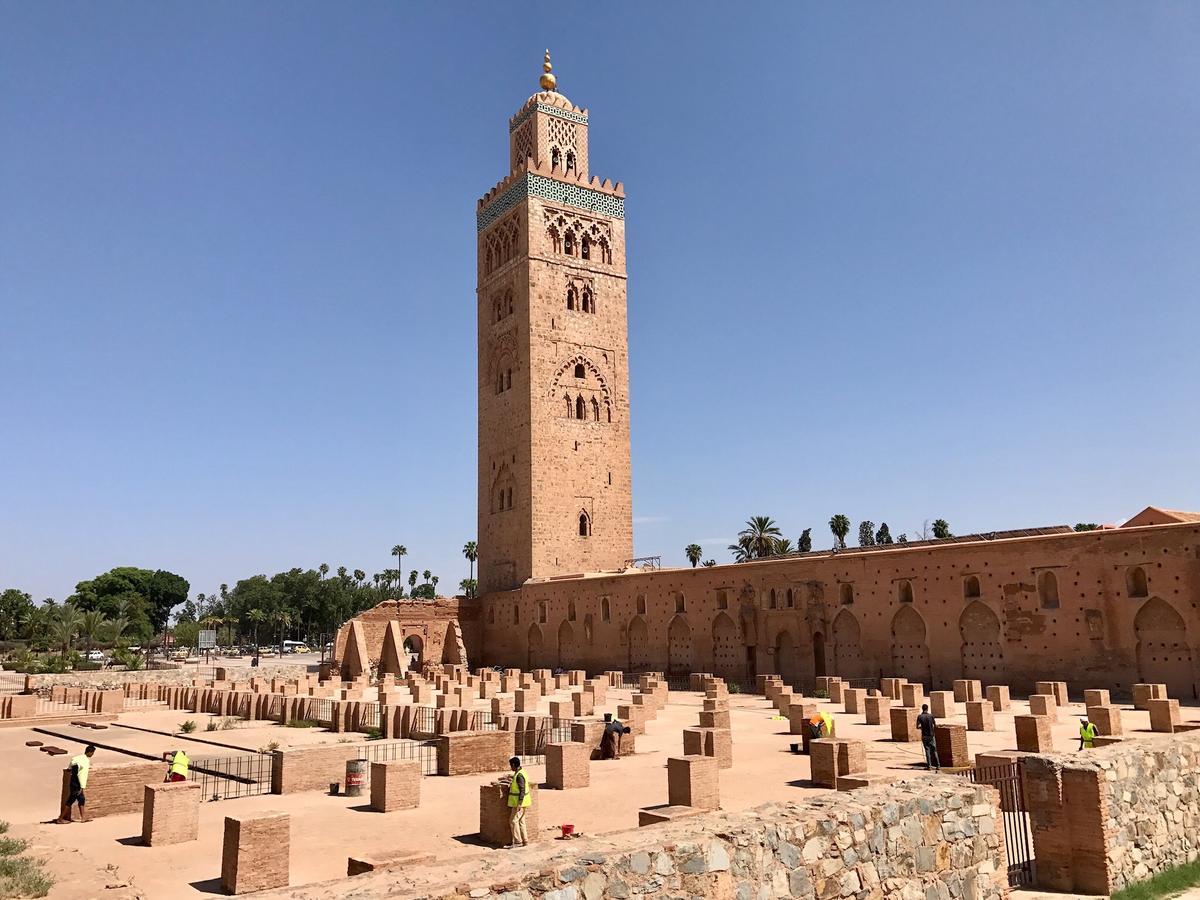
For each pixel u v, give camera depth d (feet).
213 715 166.20
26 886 51.75
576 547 264.31
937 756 82.17
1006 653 150.20
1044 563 147.33
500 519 273.13
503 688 180.75
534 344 266.16
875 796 40.57
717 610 200.54
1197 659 129.49
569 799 73.15
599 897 30.58
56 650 364.58
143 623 457.68
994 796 44.01
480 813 65.10
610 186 290.97
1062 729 105.81
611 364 280.51
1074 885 46.06
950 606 158.51
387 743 113.19
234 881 51.67
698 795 66.49
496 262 288.71
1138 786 49.67
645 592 218.38
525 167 274.57
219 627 534.78
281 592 545.44
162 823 64.34
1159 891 45.96
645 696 134.41
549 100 285.02
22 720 160.76
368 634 259.39
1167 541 133.80
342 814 72.02
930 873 39.99
